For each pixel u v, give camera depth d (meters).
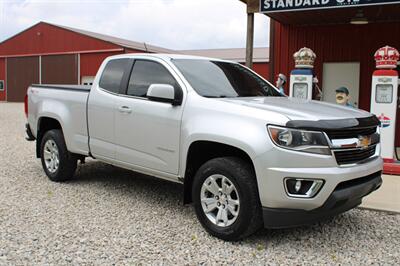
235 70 5.95
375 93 8.04
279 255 4.16
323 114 4.30
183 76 5.09
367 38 11.87
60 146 6.61
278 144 3.99
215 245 4.36
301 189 4.00
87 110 6.12
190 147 4.72
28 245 4.27
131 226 4.87
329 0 8.84
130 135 5.47
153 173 5.29
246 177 4.22
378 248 4.39
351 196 4.14
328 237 4.66
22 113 22.09
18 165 8.16
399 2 8.27
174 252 4.17
